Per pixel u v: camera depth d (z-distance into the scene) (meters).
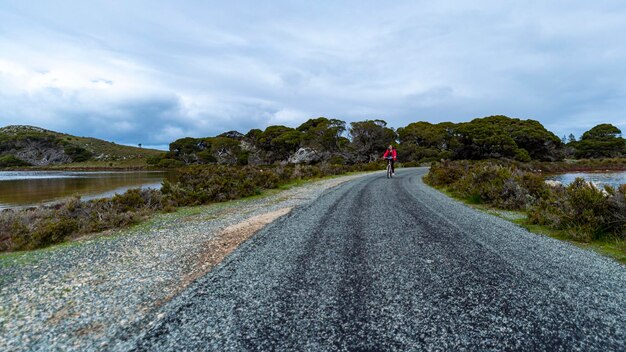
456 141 64.62
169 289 4.05
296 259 4.97
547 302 3.38
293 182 20.73
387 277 4.14
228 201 13.38
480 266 4.48
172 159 89.50
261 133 78.31
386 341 2.70
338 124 61.12
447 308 3.27
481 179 12.17
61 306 3.69
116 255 5.81
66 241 7.73
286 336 2.81
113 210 9.80
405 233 6.39
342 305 3.39
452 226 6.97
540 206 8.10
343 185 16.72
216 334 2.88
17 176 51.88
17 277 4.85
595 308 3.24
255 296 3.67
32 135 113.38
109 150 134.38
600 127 78.88
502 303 3.36
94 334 3.00
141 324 3.14
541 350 2.54
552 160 59.75
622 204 6.25
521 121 74.56
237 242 6.21
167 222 9.08
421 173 25.97
